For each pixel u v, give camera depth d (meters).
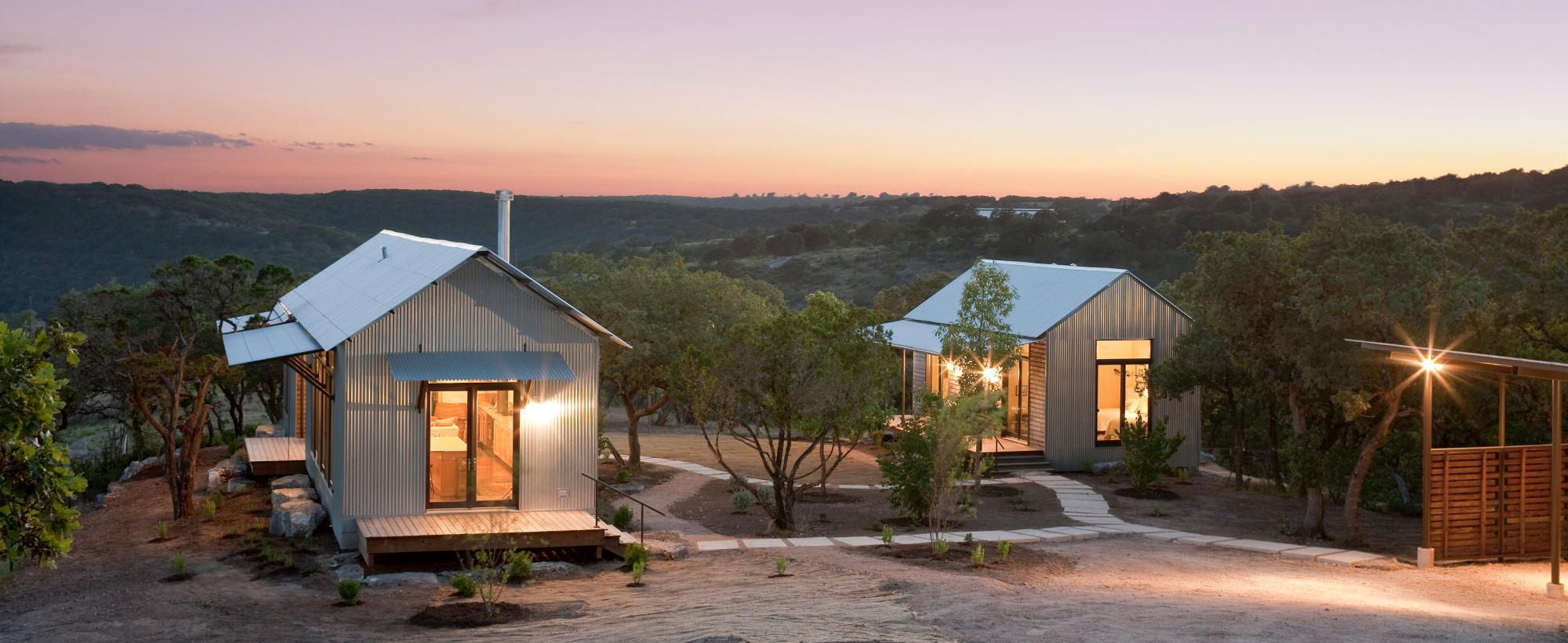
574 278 34.78
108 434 53.72
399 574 18.58
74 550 22.16
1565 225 24.62
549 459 22.25
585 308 32.53
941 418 23.08
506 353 21.98
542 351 22.25
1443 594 18.12
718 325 34.56
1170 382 30.88
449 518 21.17
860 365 24.00
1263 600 16.14
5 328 10.62
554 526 20.44
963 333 31.12
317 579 18.61
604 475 32.44
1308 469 25.06
